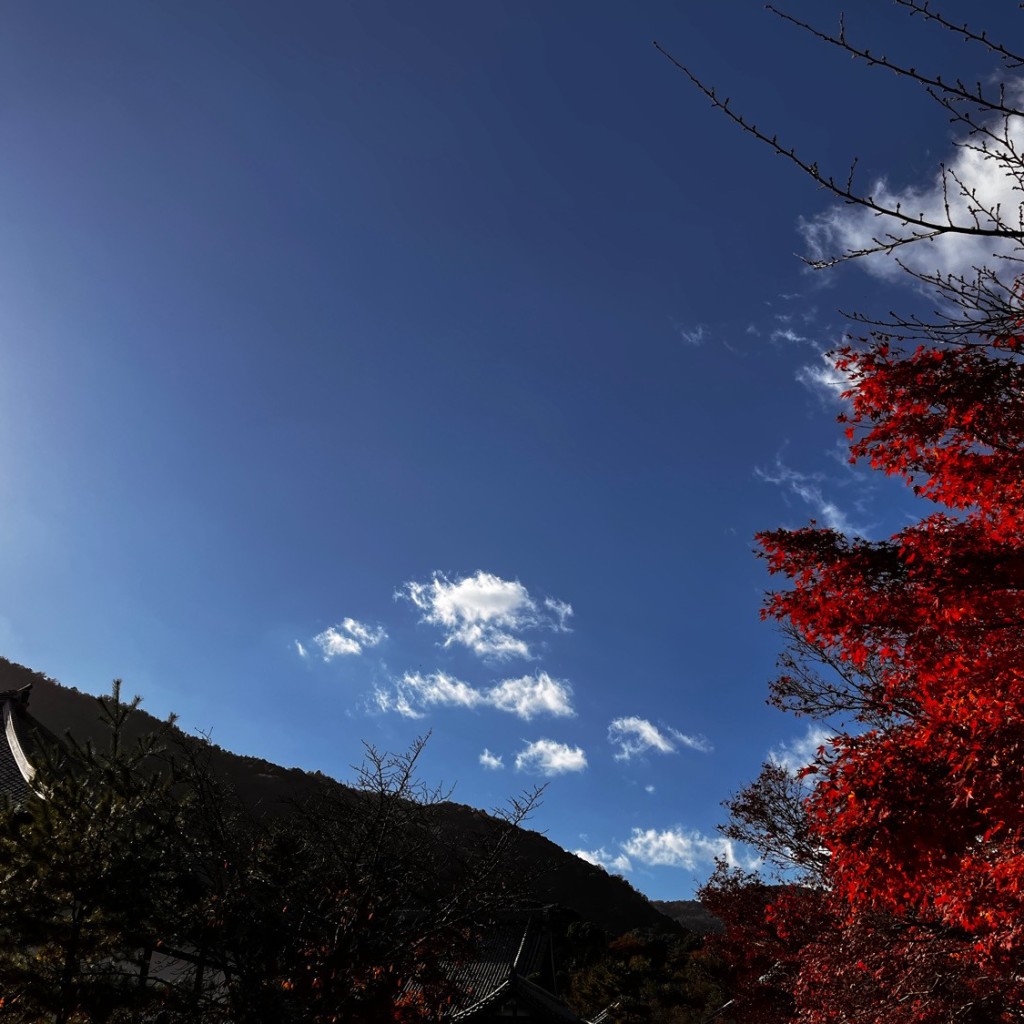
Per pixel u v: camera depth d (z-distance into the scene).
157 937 12.30
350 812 14.01
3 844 12.06
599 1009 44.56
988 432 8.05
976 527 8.80
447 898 13.89
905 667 9.66
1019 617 8.52
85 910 12.00
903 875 9.12
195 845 13.27
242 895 12.56
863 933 15.29
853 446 8.77
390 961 12.82
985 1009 12.95
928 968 13.71
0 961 11.29
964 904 10.45
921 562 8.76
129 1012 11.47
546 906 38.94
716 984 40.22
